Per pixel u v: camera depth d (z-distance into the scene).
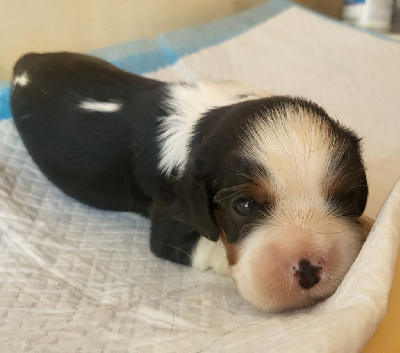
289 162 0.10
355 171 0.11
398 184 0.11
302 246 0.10
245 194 0.11
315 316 0.08
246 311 0.11
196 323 0.10
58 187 0.16
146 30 0.26
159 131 0.14
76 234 0.14
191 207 0.12
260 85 0.22
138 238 0.15
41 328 0.11
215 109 0.13
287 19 0.26
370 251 0.09
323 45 0.24
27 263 0.13
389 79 0.22
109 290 0.12
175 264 0.13
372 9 0.29
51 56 0.17
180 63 0.22
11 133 0.17
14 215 0.14
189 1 0.27
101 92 0.15
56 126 0.15
